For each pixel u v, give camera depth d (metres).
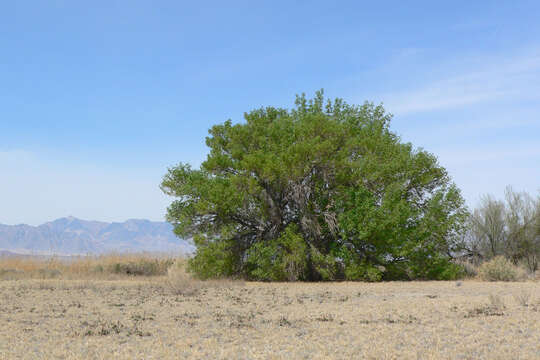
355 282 22.00
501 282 21.69
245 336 8.95
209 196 22.97
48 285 18.62
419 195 26.22
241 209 24.12
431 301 13.63
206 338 8.82
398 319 10.59
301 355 7.50
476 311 11.37
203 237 23.17
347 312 11.75
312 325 9.98
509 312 11.17
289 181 23.42
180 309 12.52
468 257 30.89
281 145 24.64
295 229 23.55
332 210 23.95
